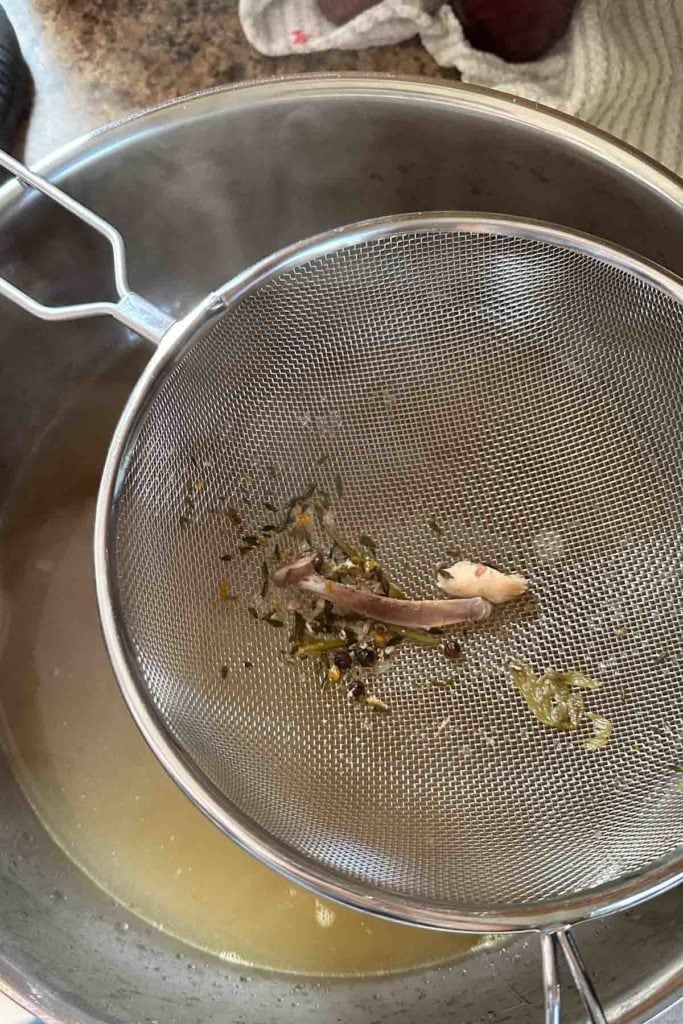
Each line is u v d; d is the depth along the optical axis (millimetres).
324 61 458
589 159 416
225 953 452
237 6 459
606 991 408
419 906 401
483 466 455
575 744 432
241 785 424
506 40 438
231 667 445
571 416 442
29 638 481
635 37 447
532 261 422
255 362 442
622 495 439
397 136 436
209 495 450
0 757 470
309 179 458
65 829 465
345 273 428
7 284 404
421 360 448
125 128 427
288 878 405
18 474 489
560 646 442
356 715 446
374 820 431
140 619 426
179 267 485
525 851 423
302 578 449
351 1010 442
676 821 412
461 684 445
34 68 462
